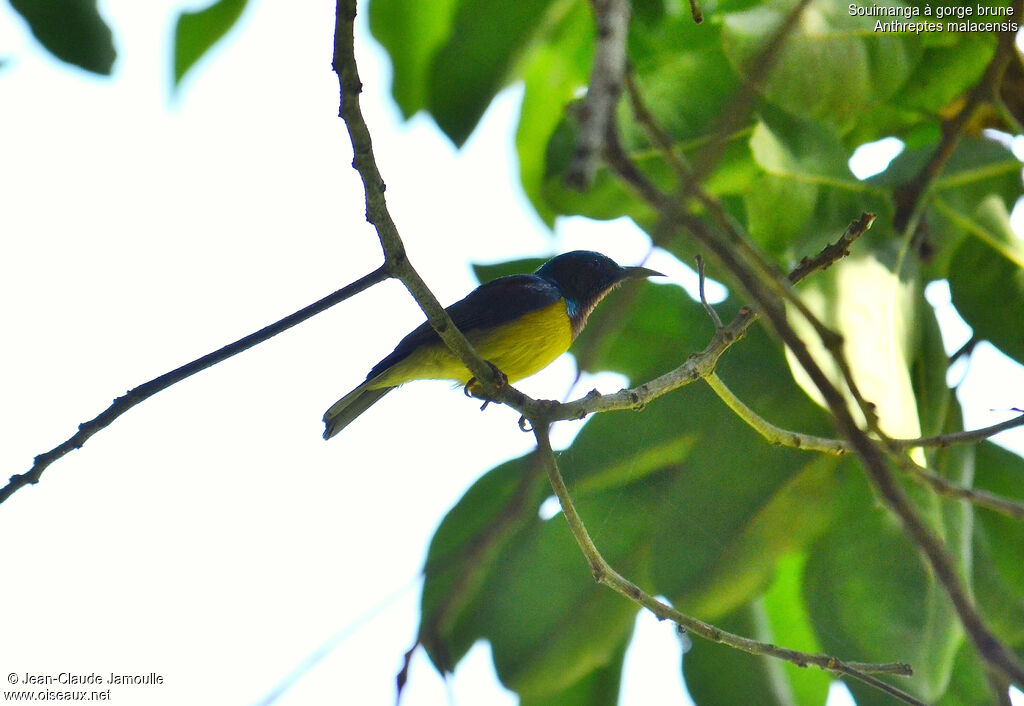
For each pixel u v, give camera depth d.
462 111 11.20
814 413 10.38
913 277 9.49
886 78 9.23
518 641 11.16
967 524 9.81
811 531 10.27
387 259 6.60
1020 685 3.12
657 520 10.55
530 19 11.16
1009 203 10.02
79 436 6.71
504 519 4.04
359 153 5.87
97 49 9.83
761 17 9.02
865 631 10.02
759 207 9.51
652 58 10.77
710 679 11.52
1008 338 9.89
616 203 10.77
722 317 11.13
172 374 6.67
